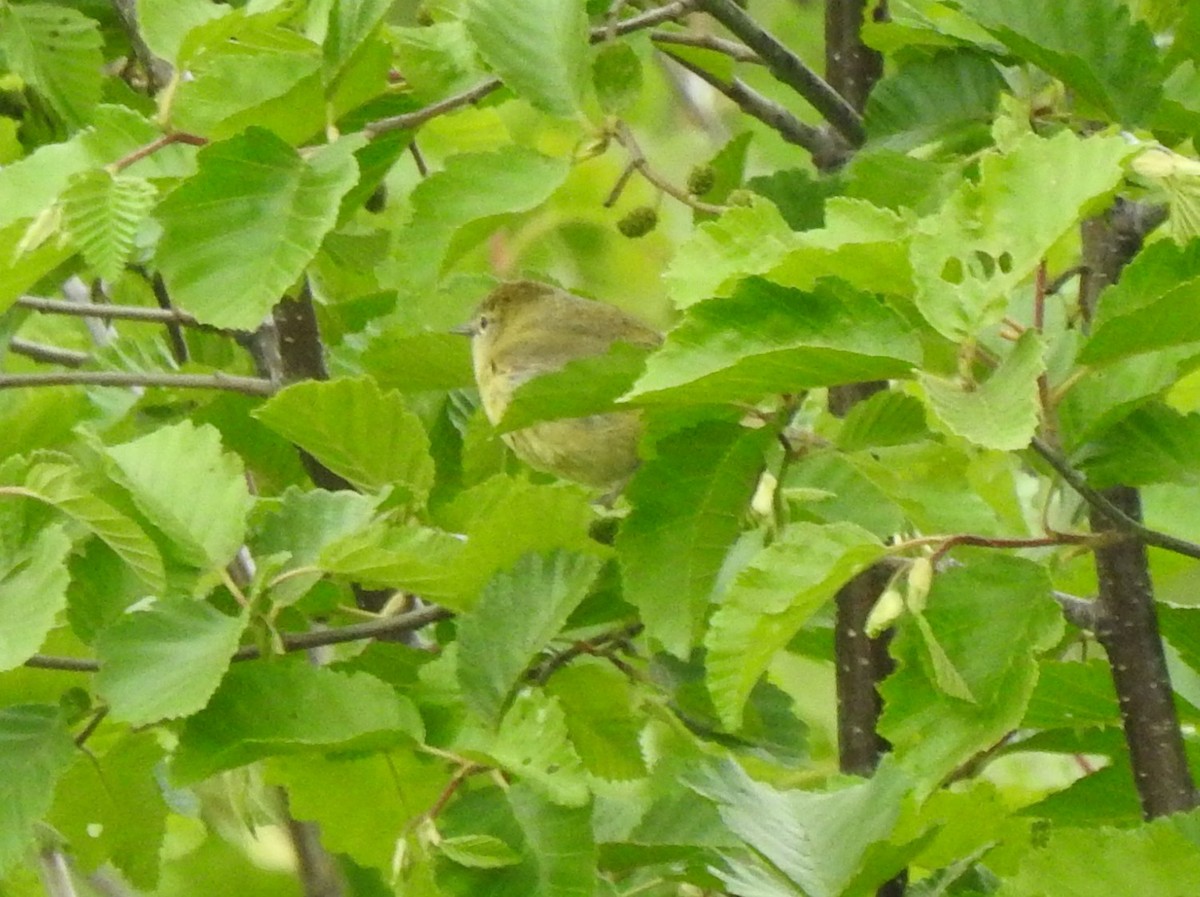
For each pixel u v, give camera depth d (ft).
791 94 49.96
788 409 19.42
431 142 41.14
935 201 23.16
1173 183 16.99
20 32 28.45
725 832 21.61
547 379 19.21
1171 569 28.89
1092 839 18.01
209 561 21.01
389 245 33.99
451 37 24.70
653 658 25.40
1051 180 16.29
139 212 20.15
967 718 17.22
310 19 23.18
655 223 25.70
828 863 19.49
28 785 19.99
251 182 21.13
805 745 25.99
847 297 16.24
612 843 20.63
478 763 19.76
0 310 21.11
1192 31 23.32
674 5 25.82
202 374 29.53
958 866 21.52
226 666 19.19
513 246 43.78
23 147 29.81
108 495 21.76
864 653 26.22
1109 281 23.36
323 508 22.62
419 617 22.03
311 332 30.71
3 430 26.48
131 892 35.70
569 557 21.30
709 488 19.54
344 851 22.76
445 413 31.76
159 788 25.21
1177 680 25.50
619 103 23.09
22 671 22.90
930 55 26.40
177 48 23.47
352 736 19.48
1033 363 15.26
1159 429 18.20
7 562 20.21
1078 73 21.85
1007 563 17.57
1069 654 26.94
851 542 16.88
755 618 16.78
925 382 15.67
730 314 16.31
